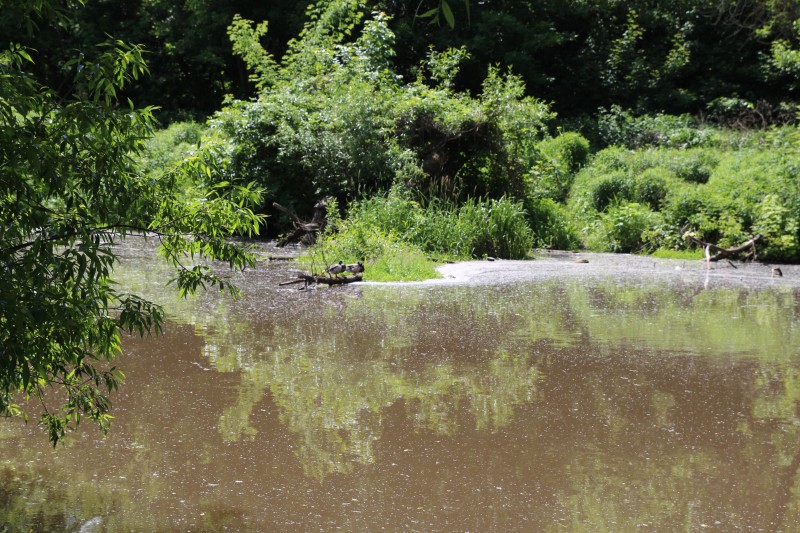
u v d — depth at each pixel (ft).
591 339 24.75
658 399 18.28
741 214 54.34
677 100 107.96
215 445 14.74
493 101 61.46
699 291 36.22
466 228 50.21
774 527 11.64
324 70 64.85
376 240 43.21
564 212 65.16
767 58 108.27
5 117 10.16
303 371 20.25
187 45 101.86
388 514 11.85
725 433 15.93
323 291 34.40
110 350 12.21
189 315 27.94
